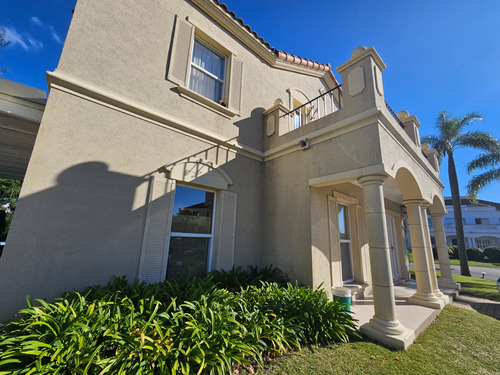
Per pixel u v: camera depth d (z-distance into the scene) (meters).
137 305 3.40
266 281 5.31
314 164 5.57
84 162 3.96
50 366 2.03
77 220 3.79
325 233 5.80
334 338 3.89
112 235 4.12
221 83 6.79
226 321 3.11
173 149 5.20
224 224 5.81
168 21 5.59
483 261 29.02
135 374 2.19
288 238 5.85
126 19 4.85
